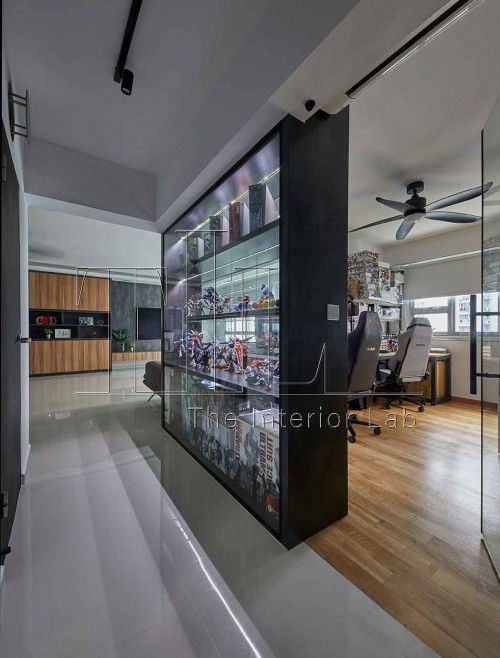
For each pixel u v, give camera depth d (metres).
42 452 2.54
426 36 1.07
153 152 2.42
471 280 4.33
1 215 1.25
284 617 1.09
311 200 1.50
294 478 1.46
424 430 3.14
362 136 2.29
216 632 1.04
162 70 1.64
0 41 0.98
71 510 1.74
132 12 1.32
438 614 1.10
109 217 2.68
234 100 1.53
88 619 1.08
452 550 1.42
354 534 1.54
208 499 1.87
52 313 6.93
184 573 1.29
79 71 1.66
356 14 0.96
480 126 2.19
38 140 2.24
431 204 2.87
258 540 1.50
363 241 4.84
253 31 1.39
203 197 2.17
